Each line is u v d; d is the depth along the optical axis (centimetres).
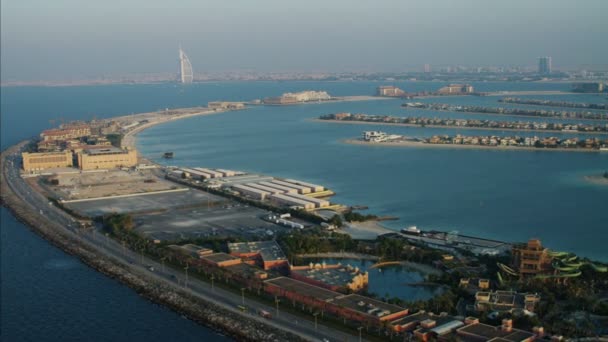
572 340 19912
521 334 19888
